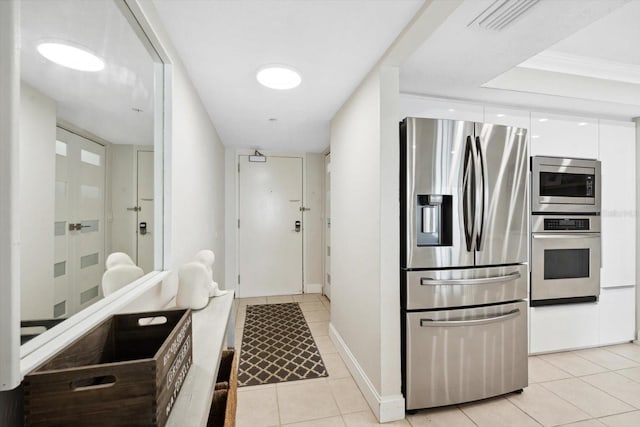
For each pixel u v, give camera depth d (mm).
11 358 481
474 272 1779
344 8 1226
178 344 706
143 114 1213
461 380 1743
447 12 1179
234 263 4145
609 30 1806
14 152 477
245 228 4180
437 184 1719
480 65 1785
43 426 509
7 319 477
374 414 1707
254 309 3645
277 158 4270
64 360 605
